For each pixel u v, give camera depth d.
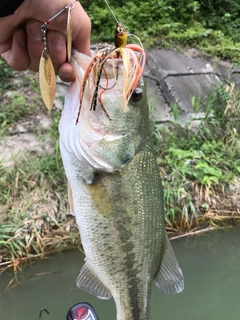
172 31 1.28
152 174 0.33
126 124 0.31
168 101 0.99
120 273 0.33
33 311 0.57
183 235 0.72
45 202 0.70
